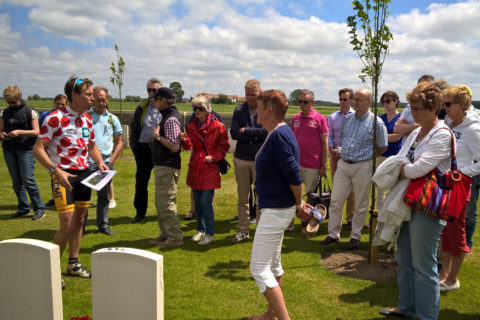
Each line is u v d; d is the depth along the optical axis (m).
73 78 3.19
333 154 5.69
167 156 4.35
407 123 4.32
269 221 2.54
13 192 7.32
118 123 5.25
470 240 3.85
